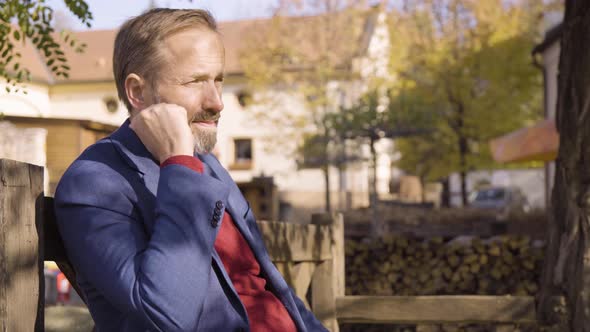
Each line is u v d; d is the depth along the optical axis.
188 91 1.62
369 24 28.89
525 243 5.79
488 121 24.41
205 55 1.63
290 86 29.27
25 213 1.40
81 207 1.49
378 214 17.00
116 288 1.42
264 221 2.55
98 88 37.53
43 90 36.75
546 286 3.66
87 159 1.56
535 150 11.43
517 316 3.20
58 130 23.08
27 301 1.39
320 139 22.84
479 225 16.38
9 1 3.02
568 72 3.78
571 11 3.77
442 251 5.96
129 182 1.54
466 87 24.69
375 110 17.56
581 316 3.46
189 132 1.58
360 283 6.14
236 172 35.97
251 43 29.30
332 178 35.38
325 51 28.53
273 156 35.69
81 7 3.12
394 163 27.12
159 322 1.39
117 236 1.47
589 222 3.53
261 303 1.76
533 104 25.00
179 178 1.51
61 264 1.63
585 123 3.62
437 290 5.96
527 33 24.27
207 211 1.50
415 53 25.31
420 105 18.03
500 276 5.80
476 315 3.23
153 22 1.62
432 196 36.38
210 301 1.56
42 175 1.47
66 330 2.55
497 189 31.73
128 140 1.60
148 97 1.63
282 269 2.82
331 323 3.34
